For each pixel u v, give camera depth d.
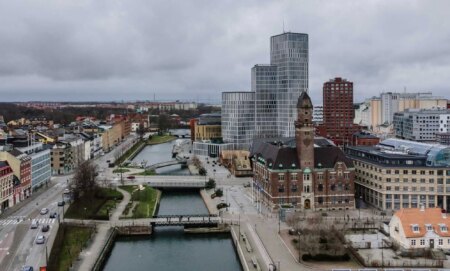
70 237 190.88
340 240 175.38
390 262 157.62
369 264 156.38
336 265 157.75
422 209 178.25
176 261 176.75
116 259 179.50
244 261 163.75
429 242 172.00
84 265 159.88
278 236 192.88
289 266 157.75
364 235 188.00
